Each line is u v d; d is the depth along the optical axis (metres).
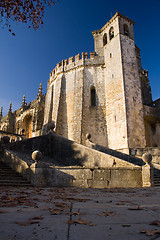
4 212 3.18
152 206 3.79
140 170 9.68
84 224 2.46
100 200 4.63
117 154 16.17
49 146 18.08
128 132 22.92
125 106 24.05
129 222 2.56
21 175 10.01
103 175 9.03
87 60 31.47
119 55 27.28
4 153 12.69
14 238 1.92
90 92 30.05
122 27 29.22
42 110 37.88
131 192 6.69
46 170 8.95
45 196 5.33
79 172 9.17
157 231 2.11
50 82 36.38
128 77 26.02
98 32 33.41
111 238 1.94
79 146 14.98
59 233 2.09
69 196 5.36
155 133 26.95
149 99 31.11
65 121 29.55
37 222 2.54
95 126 27.31
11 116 46.03
